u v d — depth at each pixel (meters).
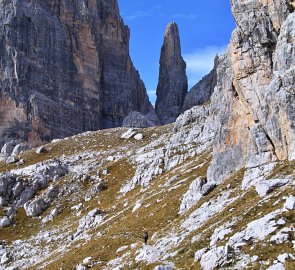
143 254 54.41
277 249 38.50
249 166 63.03
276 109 60.09
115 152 146.75
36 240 99.38
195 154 107.00
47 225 110.75
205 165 87.62
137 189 107.94
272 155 60.66
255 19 70.88
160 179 101.00
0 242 102.94
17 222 113.75
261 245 39.84
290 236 39.28
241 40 71.06
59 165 136.88
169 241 55.03
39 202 118.19
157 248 54.59
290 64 60.44
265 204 47.16
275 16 69.69
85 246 75.56
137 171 114.88
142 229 69.81
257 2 72.19
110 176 126.31
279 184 50.41
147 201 86.00
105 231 81.38
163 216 70.81
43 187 128.75
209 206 59.44
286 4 68.81
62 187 125.56
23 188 126.19
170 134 146.75
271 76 67.25
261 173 57.59
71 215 112.44
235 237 42.66
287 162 56.03
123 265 54.91
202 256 42.34
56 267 69.75
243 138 69.00
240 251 40.59
